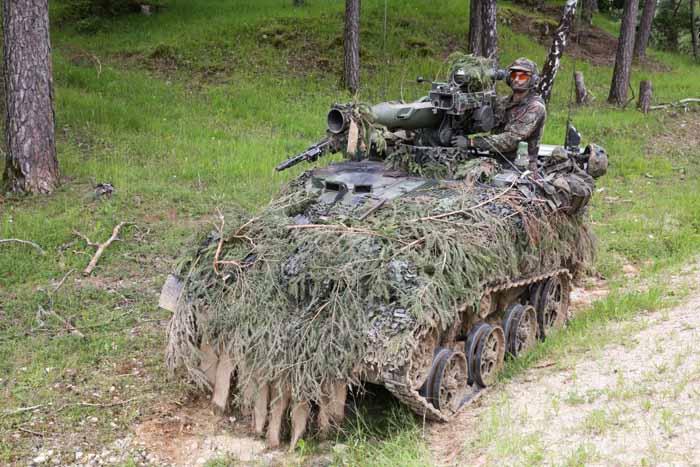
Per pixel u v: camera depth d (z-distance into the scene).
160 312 7.70
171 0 25.89
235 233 5.86
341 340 4.99
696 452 4.22
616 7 36.88
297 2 25.09
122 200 10.79
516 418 5.19
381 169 6.63
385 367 4.93
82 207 10.45
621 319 7.22
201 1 26.09
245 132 15.00
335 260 5.30
